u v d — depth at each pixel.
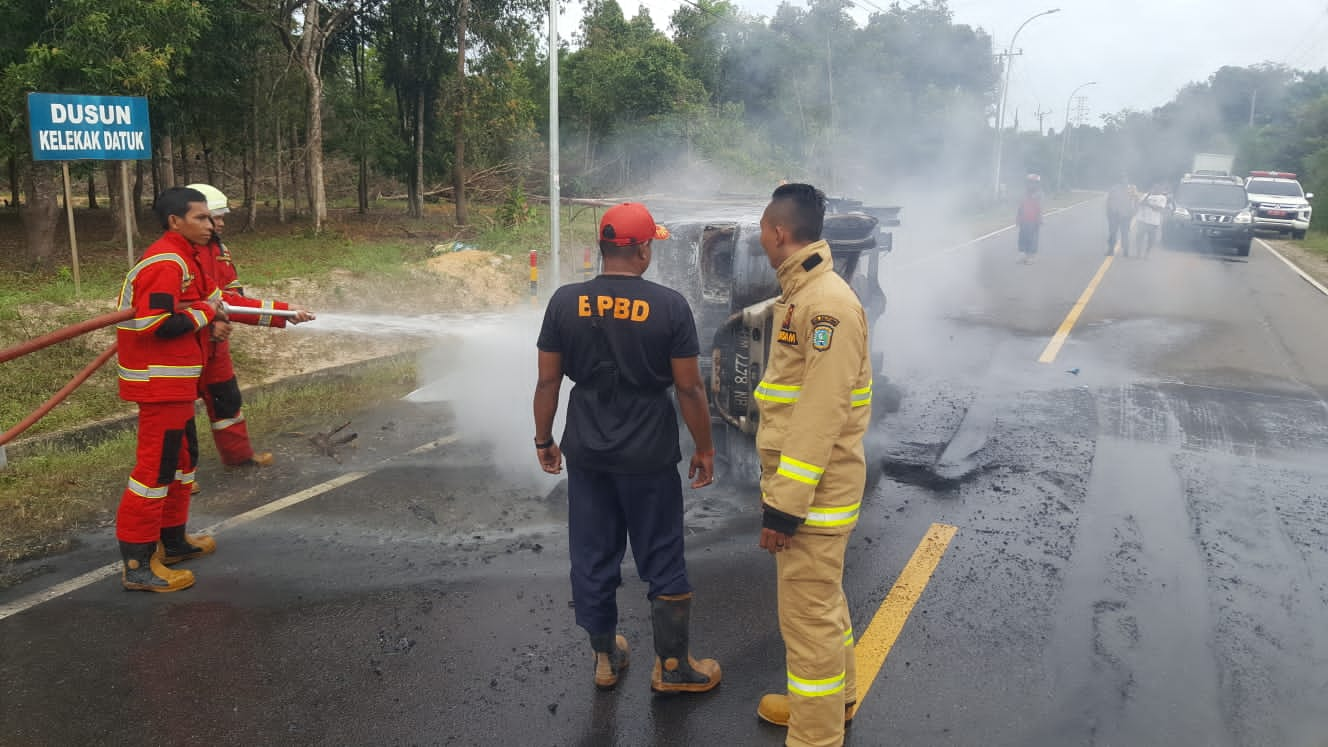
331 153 31.14
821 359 2.58
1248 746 3.05
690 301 6.17
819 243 2.75
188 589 4.18
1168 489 5.54
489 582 4.25
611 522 3.28
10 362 7.20
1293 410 7.40
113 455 5.98
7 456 5.93
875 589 4.20
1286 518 5.08
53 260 14.42
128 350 4.04
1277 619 3.93
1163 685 3.41
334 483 5.55
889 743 3.07
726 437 5.52
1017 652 3.65
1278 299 13.69
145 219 25.77
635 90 32.75
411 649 3.66
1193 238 21.33
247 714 3.22
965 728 3.15
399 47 27.59
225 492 5.40
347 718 3.20
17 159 14.30
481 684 3.42
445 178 32.16
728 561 4.50
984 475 5.80
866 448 6.31
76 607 4.00
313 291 11.03
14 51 13.24
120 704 3.27
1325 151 33.38
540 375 3.25
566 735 3.11
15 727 3.13
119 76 13.14
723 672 3.52
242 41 21.42
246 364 8.27
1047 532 4.88
